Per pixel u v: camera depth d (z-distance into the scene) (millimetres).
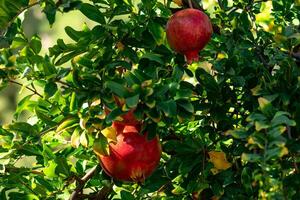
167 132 3604
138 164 3146
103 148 3125
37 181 3822
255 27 3932
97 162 3953
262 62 3406
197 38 3096
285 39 3188
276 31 3393
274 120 2758
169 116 2924
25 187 3797
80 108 3135
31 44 3279
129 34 3314
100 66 3193
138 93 2936
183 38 3096
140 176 3174
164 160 3844
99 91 3092
